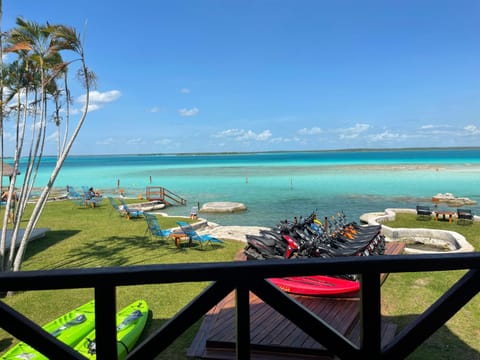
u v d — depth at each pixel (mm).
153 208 23438
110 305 1242
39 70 8266
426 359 4863
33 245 11484
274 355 4691
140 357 1276
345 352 1305
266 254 8078
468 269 1300
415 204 23578
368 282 1290
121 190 33844
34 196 29531
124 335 5105
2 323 1264
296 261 1285
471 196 26828
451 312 1305
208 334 5152
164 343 1282
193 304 1272
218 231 13727
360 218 17797
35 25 7676
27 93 8281
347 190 31781
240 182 41875
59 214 18594
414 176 45656
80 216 17859
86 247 11250
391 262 1285
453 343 5250
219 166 88875
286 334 4934
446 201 23500
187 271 1256
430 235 12805
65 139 8516
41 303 6867
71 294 7285
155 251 10734
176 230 11820
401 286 7512
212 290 1272
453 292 1310
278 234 8508
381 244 9398
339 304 6055
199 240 11008
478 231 14148
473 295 1301
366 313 1294
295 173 55281
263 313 5562
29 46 7738
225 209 21359
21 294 7277
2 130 7926
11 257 8023
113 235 13016
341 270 1279
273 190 32844
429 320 1312
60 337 4762
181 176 54469
